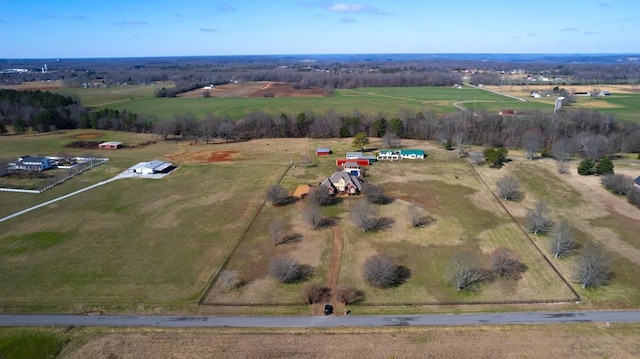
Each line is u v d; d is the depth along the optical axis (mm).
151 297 56844
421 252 68375
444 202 88562
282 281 60062
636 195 84188
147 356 45875
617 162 114312
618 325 50062
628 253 66688
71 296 57062
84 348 47312
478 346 46656
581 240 71000
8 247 70250
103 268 64000
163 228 77562
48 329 50594
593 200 87875
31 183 102000
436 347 46625
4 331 50312
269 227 75812
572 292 56844
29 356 46375
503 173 106625
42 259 66562
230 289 58625
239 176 107438
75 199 92000
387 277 58156
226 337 48844
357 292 57812
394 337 48531
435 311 53562
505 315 52438
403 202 88688
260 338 48594
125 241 72562
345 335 49031
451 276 60406
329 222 79375
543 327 49875
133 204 89000
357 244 71125
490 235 73625
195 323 51594
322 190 86812
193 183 102375
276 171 111062
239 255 67750
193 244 71438
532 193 92625
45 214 83812
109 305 55156
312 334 49281
